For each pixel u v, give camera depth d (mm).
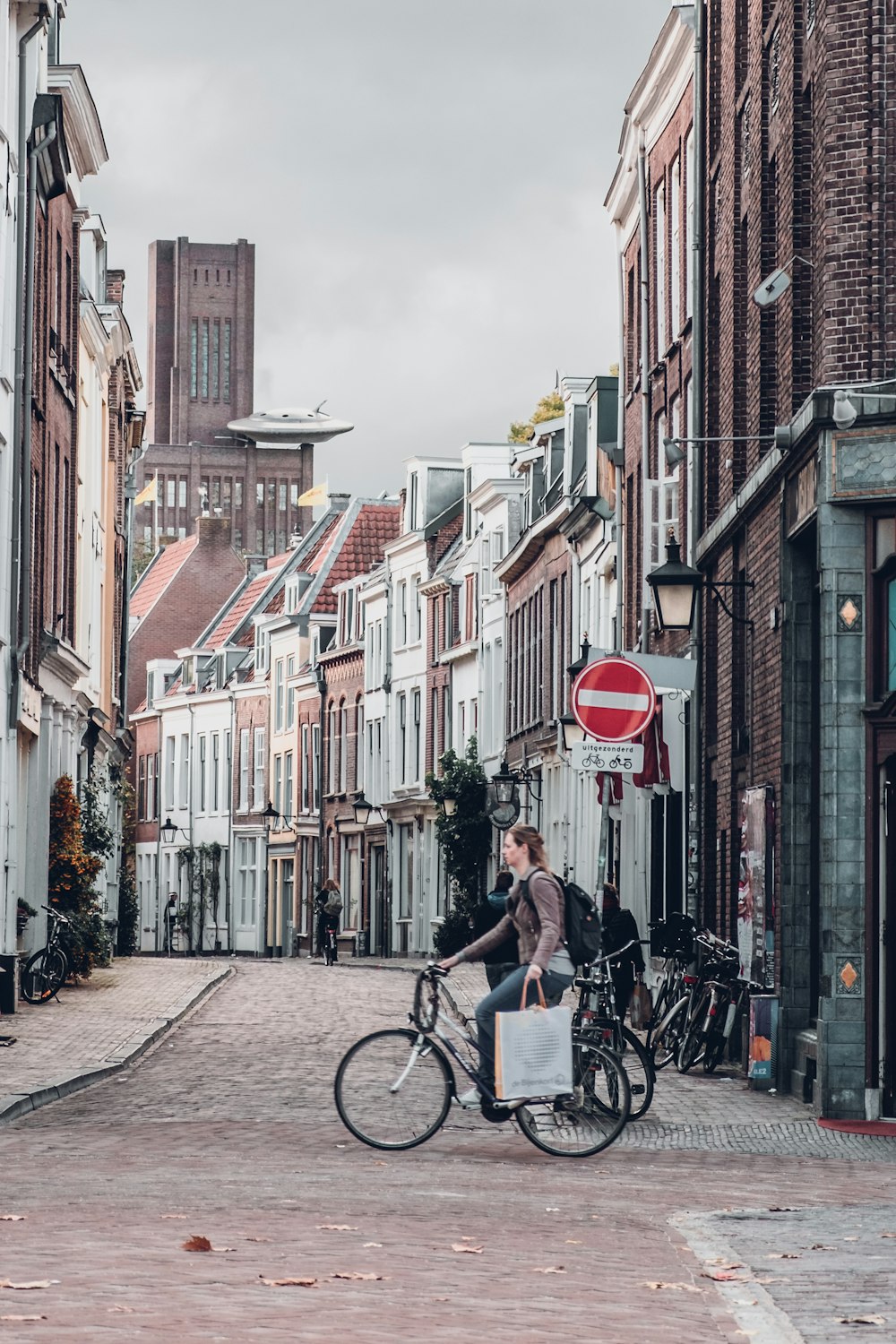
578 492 45719
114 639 54844
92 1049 22438
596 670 18812
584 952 14734
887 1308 8484
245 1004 33156
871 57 18328
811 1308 8469
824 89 18672
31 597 33344
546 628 50438
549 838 49781
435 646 64812
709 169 27719
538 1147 14586
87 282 48781
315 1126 16078
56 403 37219
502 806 49031
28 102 29859
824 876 17969
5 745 29375
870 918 17828
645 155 34781
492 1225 10727
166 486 168875
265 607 88188
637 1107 16469
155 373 185500
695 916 26797
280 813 80125
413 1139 14688
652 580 21938
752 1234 10703
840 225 18422
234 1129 15812
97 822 38906
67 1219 10484
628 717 18781
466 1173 13305
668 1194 12469
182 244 184500
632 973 20969
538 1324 7848
